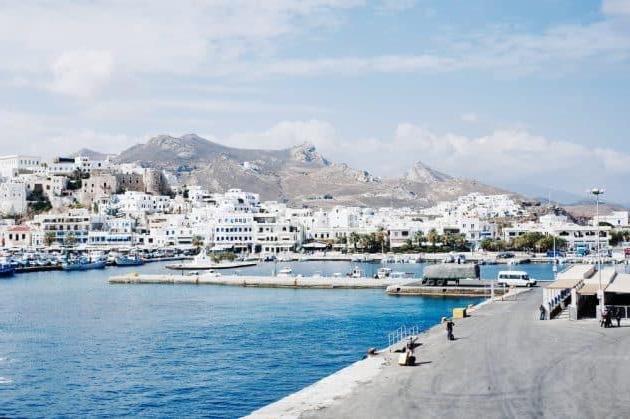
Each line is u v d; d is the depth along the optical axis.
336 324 126.62
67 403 78.00
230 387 82.81
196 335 117.44
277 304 159.25
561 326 90.50
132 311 149.88
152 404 76.81
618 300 104.81
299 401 57.69
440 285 177.88
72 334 120.25
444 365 69.50
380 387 61.53
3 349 107.31
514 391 59.06
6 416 73.81
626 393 57.56
